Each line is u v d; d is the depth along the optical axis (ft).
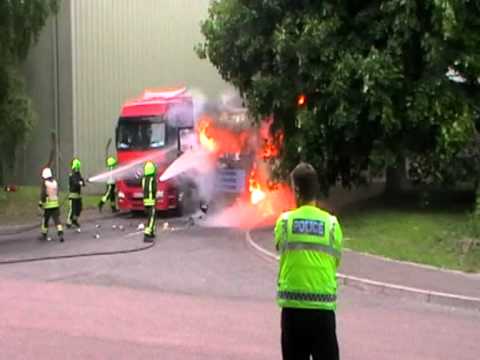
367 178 64.49
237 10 60.08
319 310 15.85
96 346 24.48
